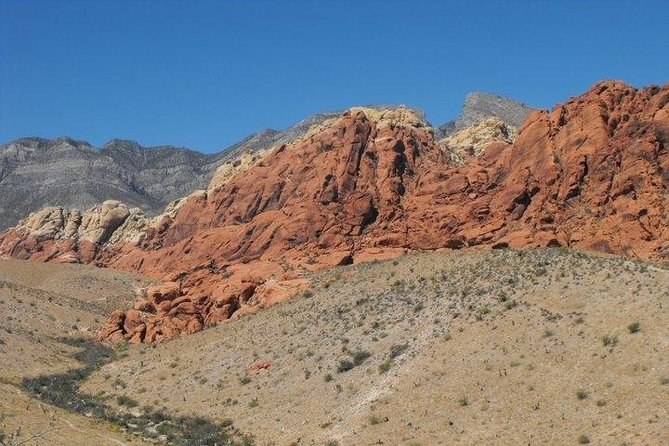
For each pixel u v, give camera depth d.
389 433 50.69
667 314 52.81
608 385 48.38
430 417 51.12
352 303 76.50
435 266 79.75
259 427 58.19
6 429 50.72
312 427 55.16
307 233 99.38
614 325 54.25
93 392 73.75
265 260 98.56
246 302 89.69
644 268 63.47
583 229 79.25
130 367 80.38
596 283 61.81
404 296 73.25
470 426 48.88
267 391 64.19
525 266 70.44
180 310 91.88
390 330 66.50
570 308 59.19
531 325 57.88
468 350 57.47
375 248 92.31
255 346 75.12
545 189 86.12
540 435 45.81
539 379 51.34
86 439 53.09
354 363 62.72
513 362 54.00
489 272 71.56
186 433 58.31
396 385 56.06
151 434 57.38
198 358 77.44
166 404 67.81
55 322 96.69
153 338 90.00
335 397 58.69
